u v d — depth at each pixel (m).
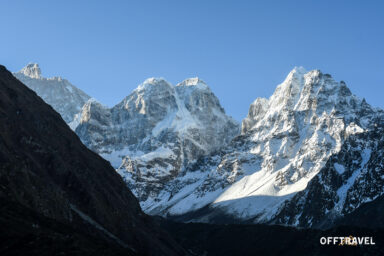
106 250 178.62
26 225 171.38
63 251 159.88
